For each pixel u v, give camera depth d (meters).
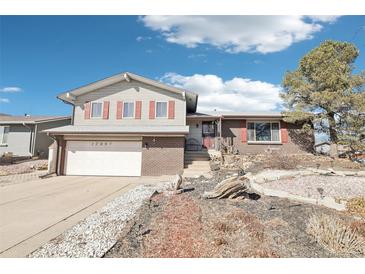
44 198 7.53
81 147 13.64
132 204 6.51
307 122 15.25
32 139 18.94
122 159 13.28
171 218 5.00
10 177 12.27
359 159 13.34
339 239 3.70
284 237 4.03
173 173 12.68
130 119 15.10
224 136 15.87
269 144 15.51
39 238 4.19
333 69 13.74
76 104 15.55
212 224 4.54
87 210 6.07
